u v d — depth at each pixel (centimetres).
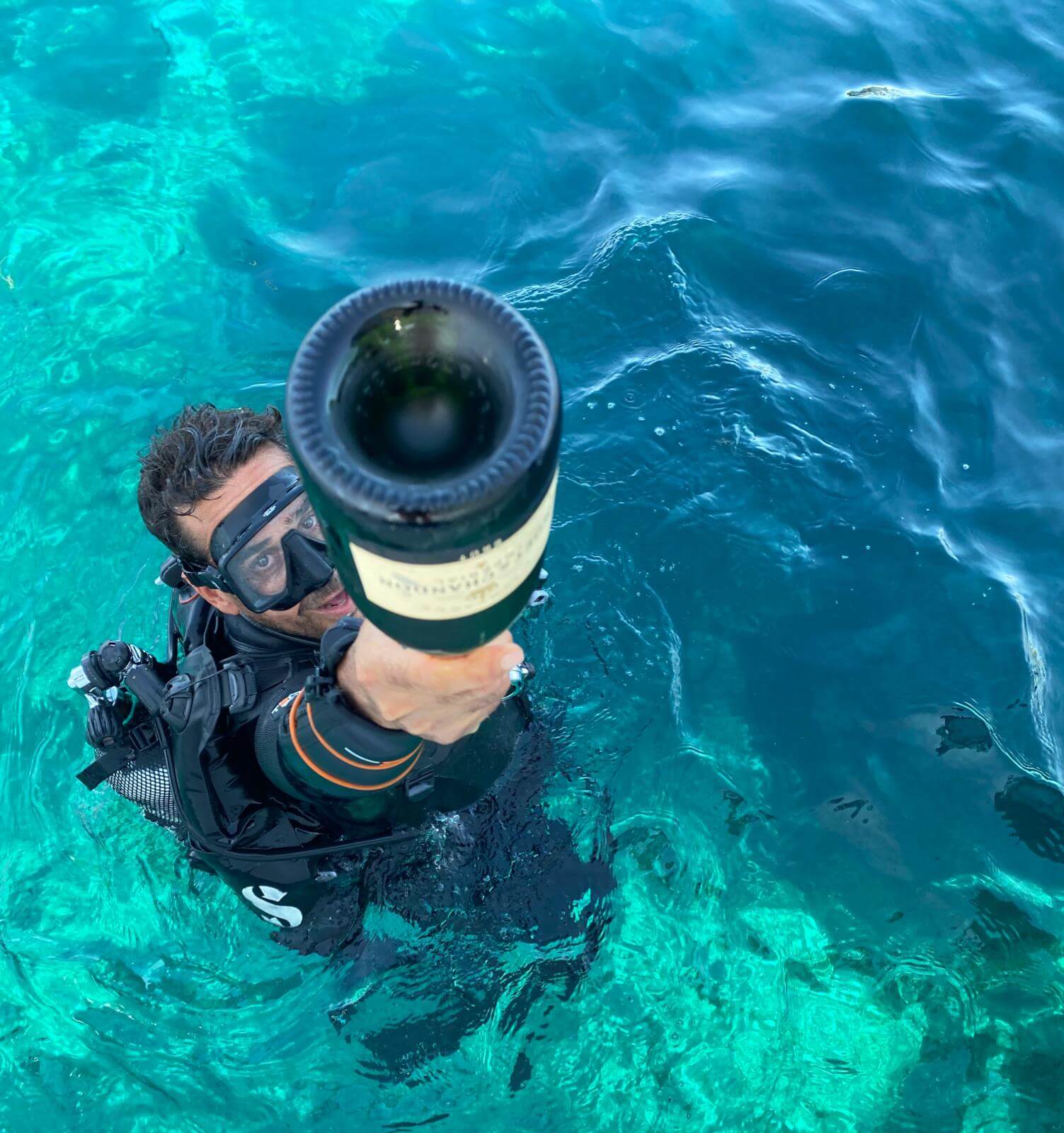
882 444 306
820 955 229
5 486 319
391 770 129
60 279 366
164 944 244
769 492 293
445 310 77
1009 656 264
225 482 181
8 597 299
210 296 362
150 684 192
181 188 395
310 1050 226
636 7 475
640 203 379
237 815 185
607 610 271
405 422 77
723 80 438
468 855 225
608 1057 221
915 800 243
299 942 220
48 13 464
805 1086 217
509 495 73
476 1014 224
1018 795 244
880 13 470
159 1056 231
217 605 197
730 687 260
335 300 360
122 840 258
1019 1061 215
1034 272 359
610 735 252
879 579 277
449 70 441
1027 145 401
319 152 409
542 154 405
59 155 405
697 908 234
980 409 319
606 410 312
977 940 228
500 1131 217
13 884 255
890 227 372
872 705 256
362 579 81
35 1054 233
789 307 344
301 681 185
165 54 446
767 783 247
